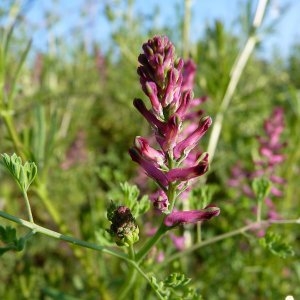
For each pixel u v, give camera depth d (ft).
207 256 0.46
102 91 0.84
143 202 0.27
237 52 0.48
